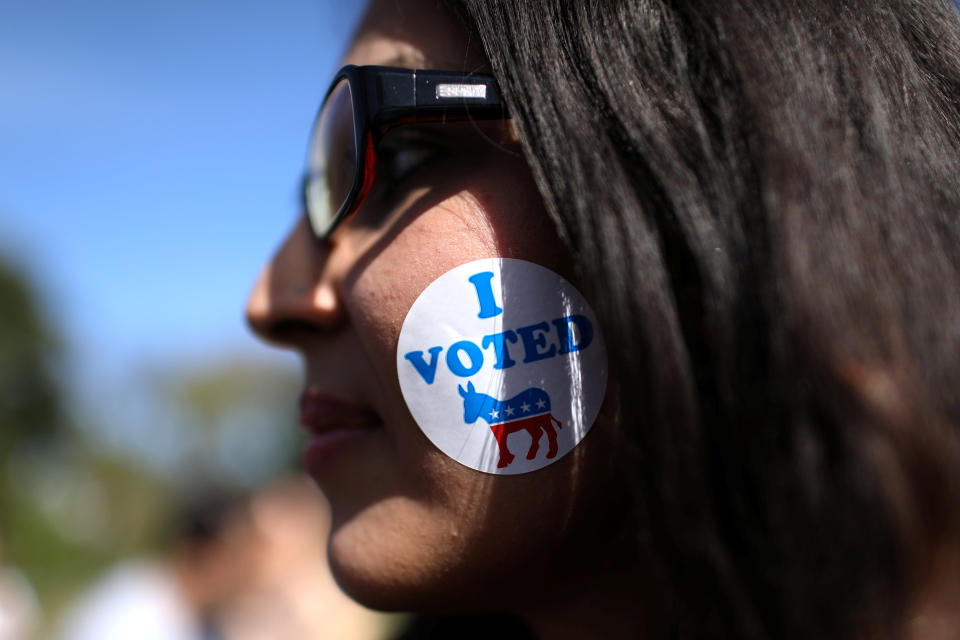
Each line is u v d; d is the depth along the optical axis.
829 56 0.16
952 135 0.17
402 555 0.18
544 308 0.17
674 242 0.15
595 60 0.16
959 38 0.19
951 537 0.13
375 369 0.18
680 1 0.16
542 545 0.17
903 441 0.13
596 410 0.17
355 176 0.18
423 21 0.19
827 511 0.13
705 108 0.15
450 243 0.17
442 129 0.18
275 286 0.21
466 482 0.17
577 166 0.15
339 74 0.19
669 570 0.15
